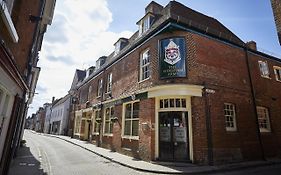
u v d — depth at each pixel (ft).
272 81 45.19
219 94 33.81
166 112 32.53
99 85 61.21
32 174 22.38
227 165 29.30
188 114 31.14
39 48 42.50
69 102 103.65
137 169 26.53
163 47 34.40
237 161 32.07
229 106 35.55
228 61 37.76
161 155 30.81
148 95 33.94
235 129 34.47
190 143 29.84
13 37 13.48
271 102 42.63
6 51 11.21
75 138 76.02
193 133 30.09
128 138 38.14
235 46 40.34
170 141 31.07
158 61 34.27
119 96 44.93
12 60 12.91
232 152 32.04
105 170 25.96
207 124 30.78
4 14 10.85
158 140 31.50
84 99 73.36
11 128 18.83
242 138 34.42
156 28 34.81
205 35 35.94
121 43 54.95
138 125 36.60
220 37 37.50
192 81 31.86
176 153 30.30
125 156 36.19
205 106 31.55
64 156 36.78
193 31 34.68
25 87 21.65
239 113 35.76
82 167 27.50
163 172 24.82
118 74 48.29
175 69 32.55
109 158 34.17
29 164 28.07
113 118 44.96
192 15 41.19
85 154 39.86
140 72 39.17
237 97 36.45
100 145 50.44
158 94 32.40
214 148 30.12
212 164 28.96
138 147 34.35
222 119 32.65
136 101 37.81
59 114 116.16
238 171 26.68
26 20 18.80
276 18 28.99
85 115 71.97
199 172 24.95
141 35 43.19
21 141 48.88
